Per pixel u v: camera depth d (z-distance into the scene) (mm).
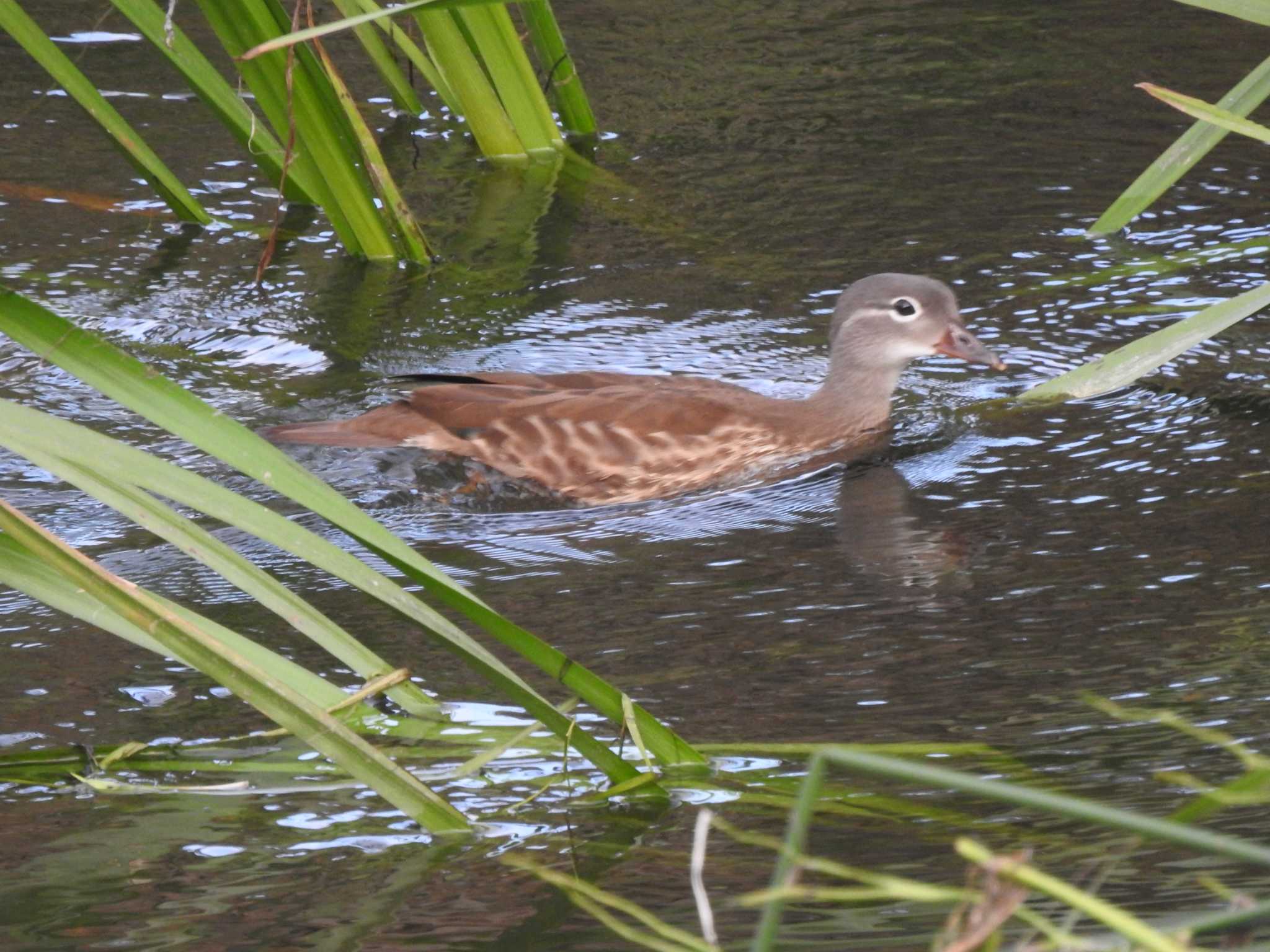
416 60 18812
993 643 9766
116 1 14672
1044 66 20719
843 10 22734
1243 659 9328
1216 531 11219
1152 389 14047
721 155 18844
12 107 19484
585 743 7906
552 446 13008
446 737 8773
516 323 15336
